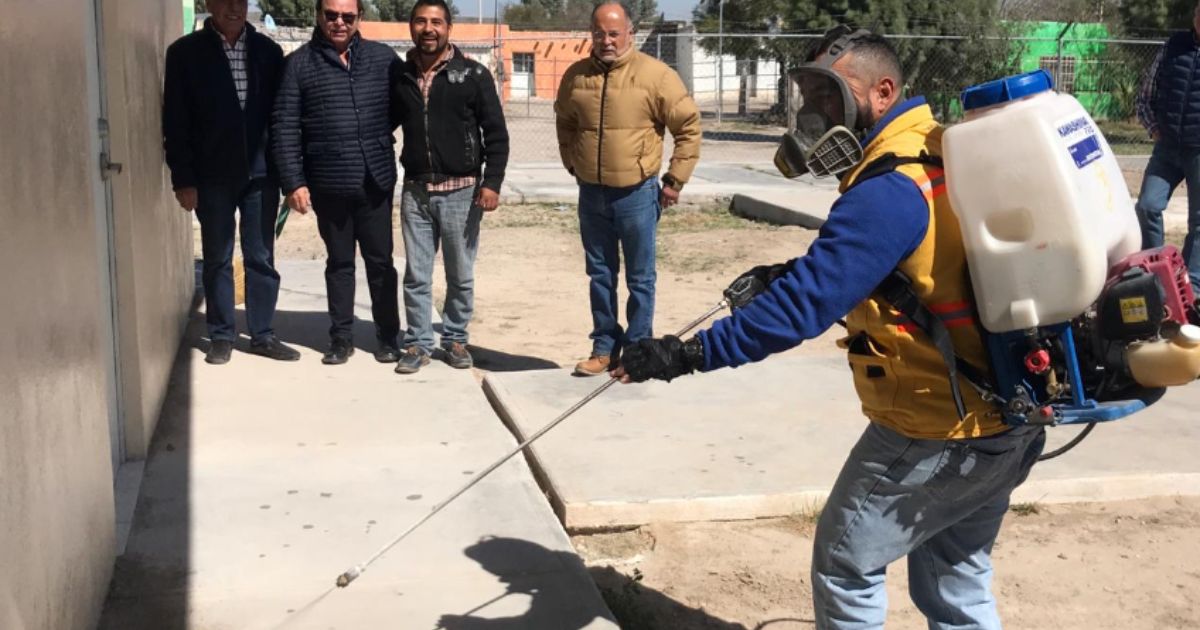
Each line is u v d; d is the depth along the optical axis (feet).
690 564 14.46
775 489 15.90
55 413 10.36
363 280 30.73
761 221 46.98
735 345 8.98
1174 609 13.52
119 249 16.55
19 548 9.06
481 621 12.30
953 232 8.67
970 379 8.85
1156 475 16.67
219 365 22.21
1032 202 8.14
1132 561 14.73
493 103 21.72
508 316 29.37
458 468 16.78
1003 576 14.26
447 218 21.86
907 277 8.80
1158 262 8.44
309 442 17.85
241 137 21.62
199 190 21.75
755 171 63.77
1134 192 56.49
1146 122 24.86
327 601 12.71
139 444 16.93
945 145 8.45
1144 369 8.28
